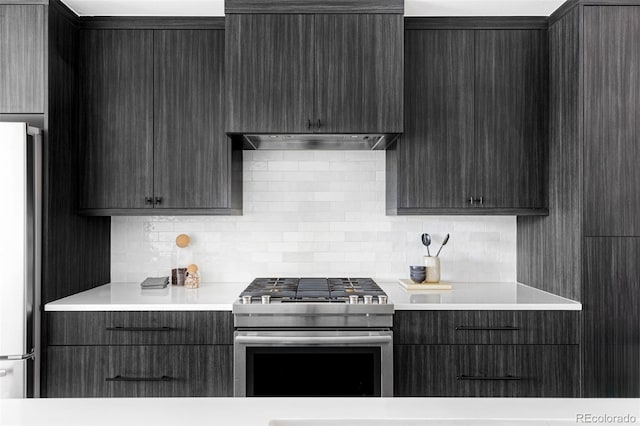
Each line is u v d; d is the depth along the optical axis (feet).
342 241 11.30
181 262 11.26
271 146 10.96
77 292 9.86
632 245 8.73
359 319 8.54
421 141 10.01
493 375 8.75
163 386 8.75
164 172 10.04
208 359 8.75
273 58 9.53
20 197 8.23
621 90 8.75
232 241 11.29
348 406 3.83
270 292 9.11
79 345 8.76
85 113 10.03
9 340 8.23
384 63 9.53
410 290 10.18
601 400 3.93
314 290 9.34
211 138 10.04
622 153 8.74
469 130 10.02
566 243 9.19
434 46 10.02
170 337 8.75
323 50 9.53
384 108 9.52
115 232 11.30
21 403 3.88
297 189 11.30
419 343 8.75
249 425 3.44
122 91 10.03
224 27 10.05
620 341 8.73
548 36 10.02
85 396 8.73
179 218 11.30
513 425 3.52
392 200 10.48
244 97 9.52
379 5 9.52
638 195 8.75
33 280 8.50
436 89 10.02
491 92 10.02
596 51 8.77
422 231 11.33
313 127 9.52
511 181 10.00
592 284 8.71
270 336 8.48
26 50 8.84
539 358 8.76
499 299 9.17
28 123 8.95
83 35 10.05
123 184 10.04
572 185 8.98
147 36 10.05
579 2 8.78
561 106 9.44
